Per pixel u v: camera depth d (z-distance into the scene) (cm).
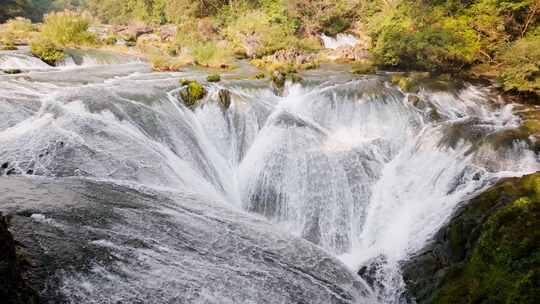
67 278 347
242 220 617
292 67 1744
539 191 529
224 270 441
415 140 971
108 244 416
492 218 462
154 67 1650
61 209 475
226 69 1723
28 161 641
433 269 558
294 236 630
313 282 498
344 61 2053
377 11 2630
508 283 393
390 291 571
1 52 1598
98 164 684
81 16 2344
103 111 859
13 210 446
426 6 1728
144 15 4328
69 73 1373
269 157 949
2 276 284
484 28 1466
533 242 401
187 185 780
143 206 546
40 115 794
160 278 387
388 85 1285
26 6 4116
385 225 764
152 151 796
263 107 1123
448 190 784
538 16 1398
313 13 2723
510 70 1201
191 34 2623
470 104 1161
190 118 1014
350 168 905
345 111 1123
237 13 3142
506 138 866
